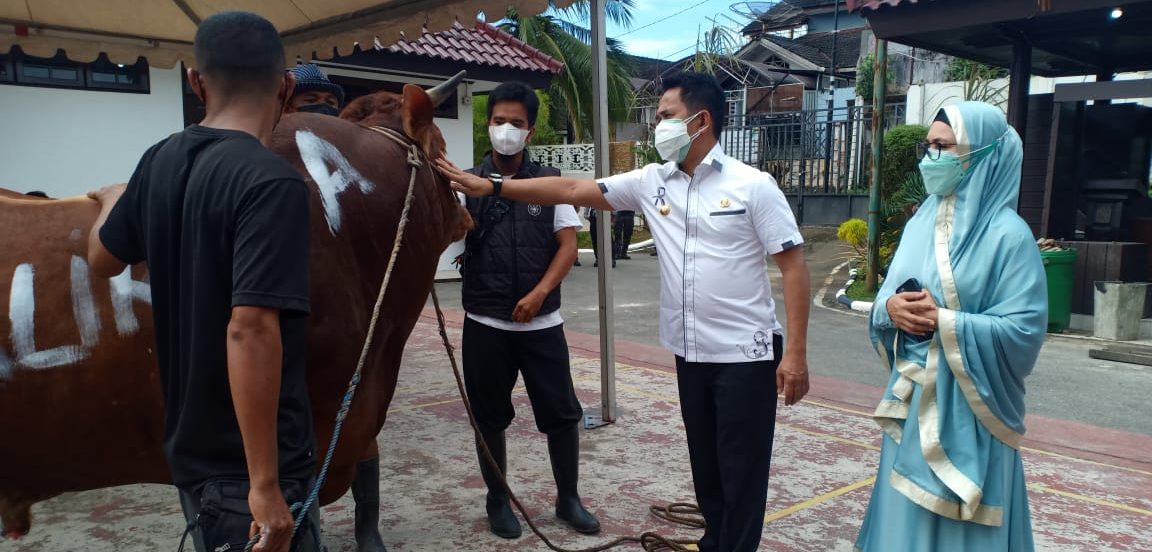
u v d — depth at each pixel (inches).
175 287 68.1
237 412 62.3
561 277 136.0
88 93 333.4
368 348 85.4
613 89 817.5
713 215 107.0
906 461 94.7
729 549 110.6
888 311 97.8
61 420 81.6
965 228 94.3
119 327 82.5
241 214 62.8
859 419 207.0
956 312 91.2
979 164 94.7
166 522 138.7
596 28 191.8
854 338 331.0
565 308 406.3
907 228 103.3
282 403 68.1
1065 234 383.9
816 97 1052.5
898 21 348.8
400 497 152.6
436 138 107.1
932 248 97.3
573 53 789.9
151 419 84.4
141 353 83.2
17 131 318.3
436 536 136.2
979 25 334.0
